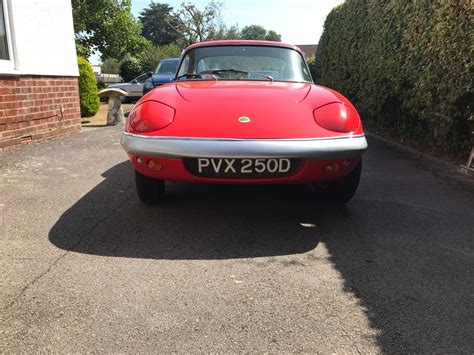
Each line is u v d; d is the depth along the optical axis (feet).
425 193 13.48
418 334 6.23
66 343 5.94
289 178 9.46
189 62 14.08
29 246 9.11
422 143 22.26
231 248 9.13
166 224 10.47
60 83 24.14
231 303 6.97
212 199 12.44
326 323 6.46
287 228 10.34
